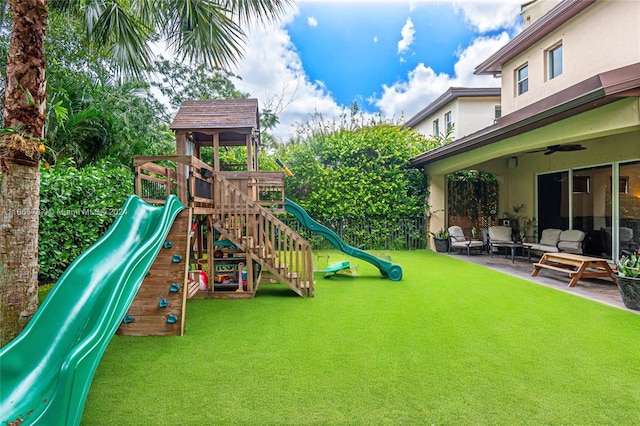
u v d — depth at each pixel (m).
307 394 2.38
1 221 2.68
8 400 1.86
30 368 2.05
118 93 9.23
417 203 10.77
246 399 2.32
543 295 5.09
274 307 4.55
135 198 3.95
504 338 3.38
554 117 5.37
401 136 10.80
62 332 2.29
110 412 2.17
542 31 8.19
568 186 8.52
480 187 11.11
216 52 4.57
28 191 2.78
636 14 6.20
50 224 4.89
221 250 5.86
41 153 2.87
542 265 6.36
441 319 3.99
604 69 6.81
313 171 10.34
